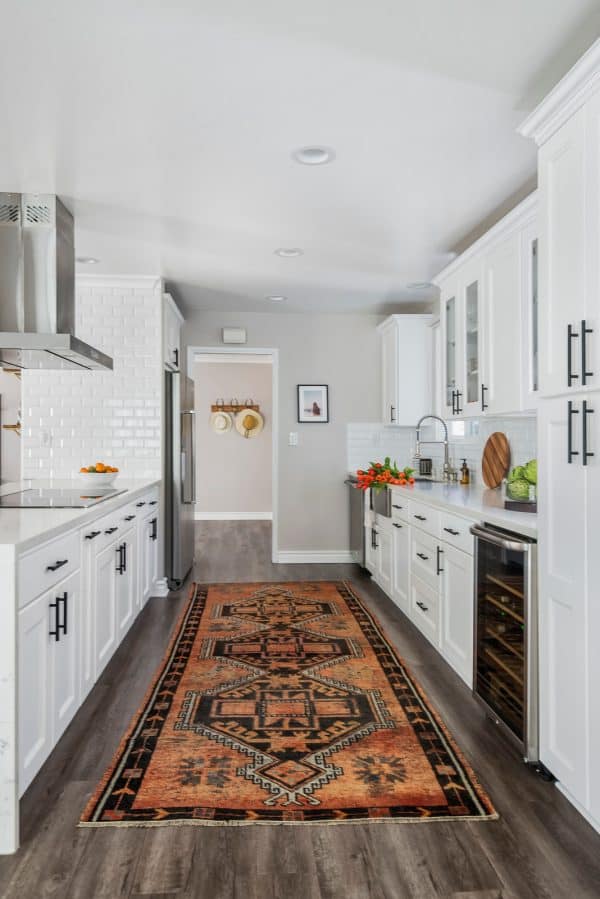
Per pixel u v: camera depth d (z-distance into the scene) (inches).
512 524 96.0
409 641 145.1
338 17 70.8
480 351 140.1
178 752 92.4
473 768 88.6
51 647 86.6
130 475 186.1
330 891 63.9
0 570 71.7
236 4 68.3
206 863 68.1
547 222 82.7
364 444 242.4
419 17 70.9
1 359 140.5
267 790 82.3
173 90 85.9
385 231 146.2
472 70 81.6
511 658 94.6
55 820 75.8
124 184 118.6
